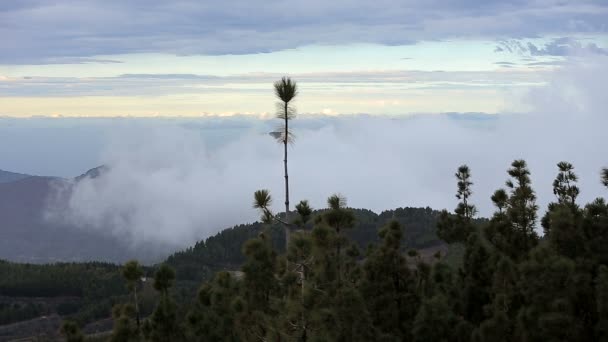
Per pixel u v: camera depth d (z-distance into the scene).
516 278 18.03
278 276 17.45
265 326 16.72
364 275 19.72
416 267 20.94
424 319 17.70
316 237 15.88
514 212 21.50
